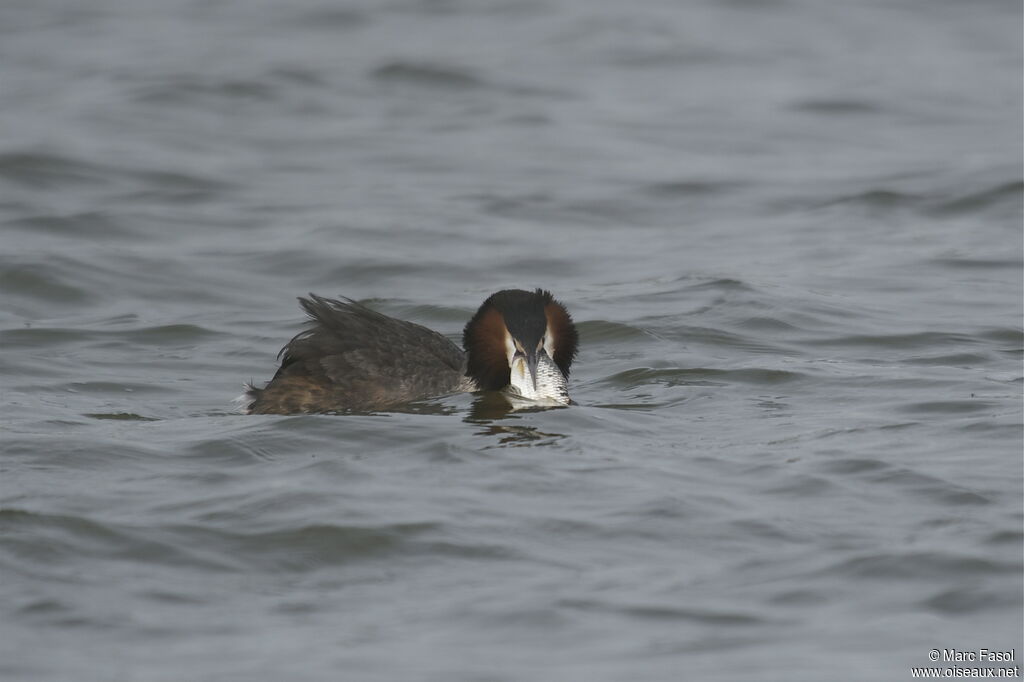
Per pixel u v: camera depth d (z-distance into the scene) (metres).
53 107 27.59
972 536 9.64
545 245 20.66
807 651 8.22
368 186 23.53
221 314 17.47
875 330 16.16
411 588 9.13
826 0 38.19
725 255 20.09
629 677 7.95
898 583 9.05
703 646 8.30
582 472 11.06
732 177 24.36
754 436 12.08
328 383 13.17
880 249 20.27
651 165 25.08
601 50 33.09
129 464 11.23
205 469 11.12
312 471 11.04
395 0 37.66
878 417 12.58
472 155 25.53
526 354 13.44
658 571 9.30
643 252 20.38
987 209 22.25
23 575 9.17
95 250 19.62
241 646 8.37
